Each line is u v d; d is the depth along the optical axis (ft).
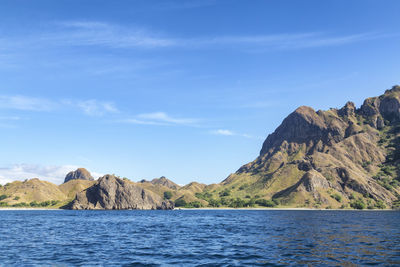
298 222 381.19
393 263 120.47
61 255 144.97
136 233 256.52
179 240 204.44
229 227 311.06
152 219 490.49
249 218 501.97
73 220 460.55
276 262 124.36
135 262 127.44
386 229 273.33
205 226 331.36
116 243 189.98
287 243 180.65
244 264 121.60
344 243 178.60
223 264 122.01
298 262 123.85
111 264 123.65
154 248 166.91
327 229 274.98
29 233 255.91
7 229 295.69
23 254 147.95
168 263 125.18
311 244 175.11
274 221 408.05
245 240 198.80
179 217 555.69
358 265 117.19
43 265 121.80
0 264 124.06
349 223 357.82
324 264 119.44
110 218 522.47
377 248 158.20
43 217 558.56
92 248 167.94
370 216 561.84
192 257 138.31
